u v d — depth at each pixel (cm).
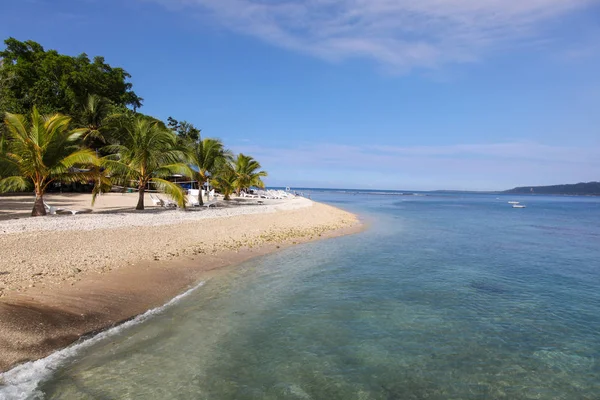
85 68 4172
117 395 480
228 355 610
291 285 1052
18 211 2047
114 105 4175
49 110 3616
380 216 3888
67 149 1859
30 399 457
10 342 564
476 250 1750
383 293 995
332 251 1630
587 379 573
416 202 8594
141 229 1645
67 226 1529
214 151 3014
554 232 2630
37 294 757
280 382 534
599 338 727
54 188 3972
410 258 1507
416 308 880
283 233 2036
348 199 9694
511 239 2188
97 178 2009
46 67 3878
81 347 608
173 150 2358
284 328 735
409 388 533
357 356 625
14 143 1791
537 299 972
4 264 940
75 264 1014
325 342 675
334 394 509
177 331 698
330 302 905
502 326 780
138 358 585
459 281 1144
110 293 838
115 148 2400
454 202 9725
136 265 1092
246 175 4503
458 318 820
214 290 971
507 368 602
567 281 1172
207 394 493
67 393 477
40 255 1062
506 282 1146
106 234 1455
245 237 1784
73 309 721
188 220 2053
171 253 1299
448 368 596
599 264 1452
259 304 874
